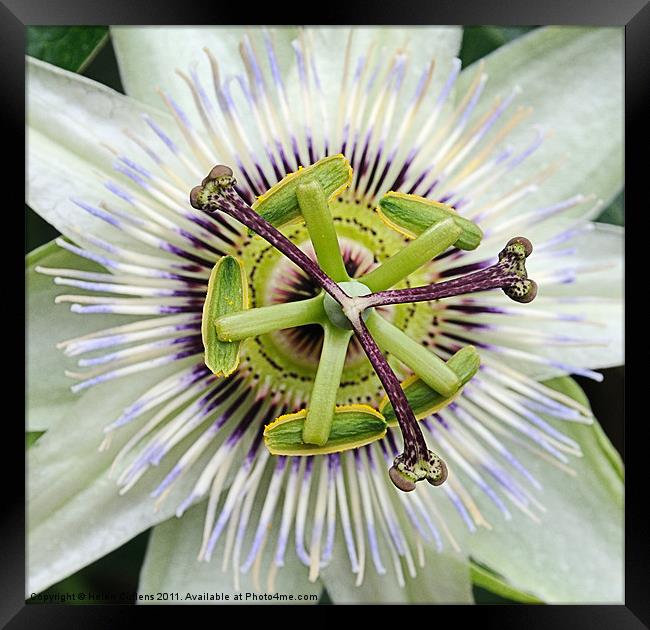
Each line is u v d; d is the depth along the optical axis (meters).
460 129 0.21
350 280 0.19
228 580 0.21
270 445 0.19
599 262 0.21
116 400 0.20
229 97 0.20
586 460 0.21
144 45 0.21
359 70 0.20
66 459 0.20
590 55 0.21
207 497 0.21
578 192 0.21
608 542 0.21
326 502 0.21
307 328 0.22
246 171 0.20
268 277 0.21
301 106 0.21
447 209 0.20
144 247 0.20
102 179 0.20
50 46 0.21
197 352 0.20
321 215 0.19
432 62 0.20
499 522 0.21
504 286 0.19
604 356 0.21
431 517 0.21
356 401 0.22
